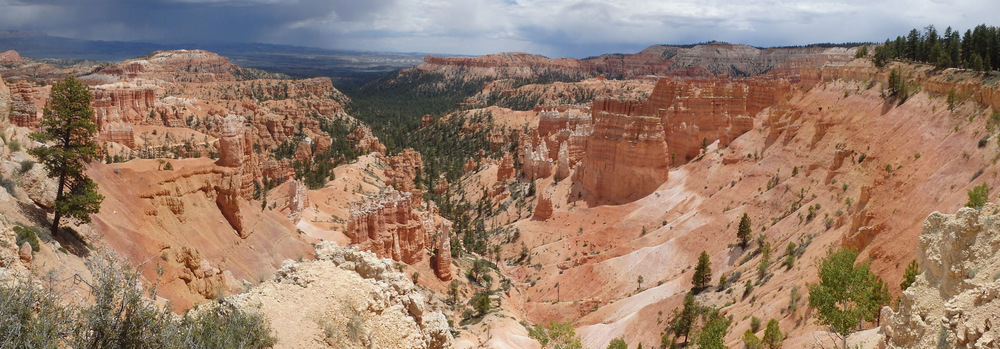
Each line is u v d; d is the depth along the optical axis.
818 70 139.75
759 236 90.75
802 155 104.75
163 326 20.94
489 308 82.06
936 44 105.31
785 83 151.88
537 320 91.69
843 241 65.88
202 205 62.66
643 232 113.38
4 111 54.16
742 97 152.38
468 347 65.88
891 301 44.09
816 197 90.06
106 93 193.62
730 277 82.00
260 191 130.75
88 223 44.47
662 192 125.12
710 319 66.06
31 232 32.94
